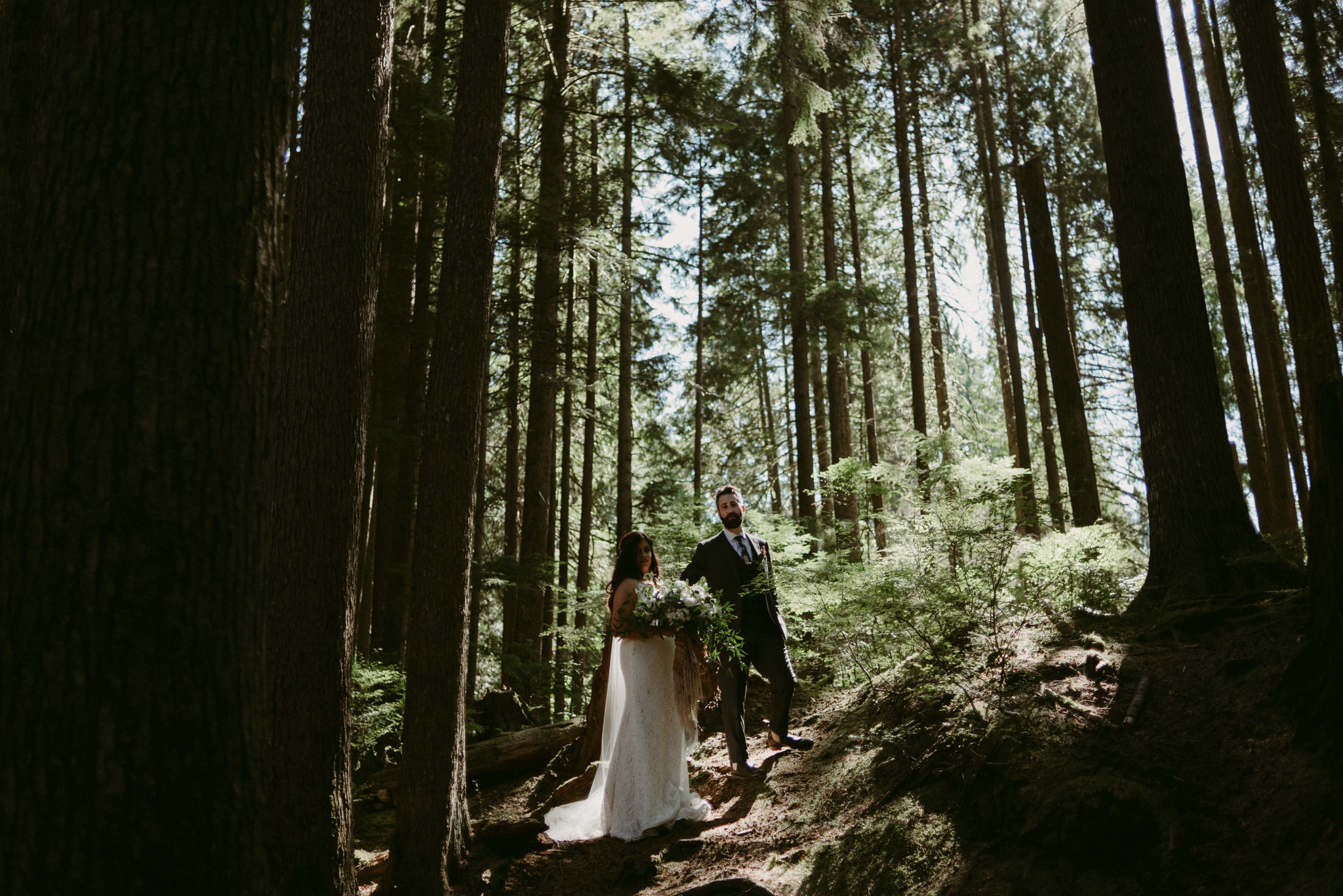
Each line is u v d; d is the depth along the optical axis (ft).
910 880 13.07
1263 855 10.27
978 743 14.55
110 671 6.20
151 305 6.68
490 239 18.75
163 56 6.97
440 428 17.65
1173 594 17.29
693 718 18.76
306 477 15.03
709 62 56.85
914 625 17.62
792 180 47.93
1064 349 32.73
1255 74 26.25
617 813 17.60
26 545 6.31
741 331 63.67
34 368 6.56
